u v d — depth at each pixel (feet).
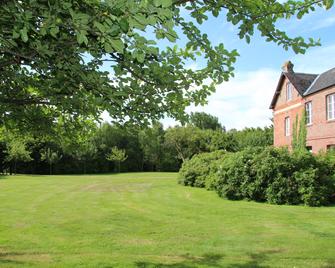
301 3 11.53
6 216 41.52
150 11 7.34
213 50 12.25
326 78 88.07
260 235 31.48
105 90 11.49
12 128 16.46
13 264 22.58
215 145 191.31
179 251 26.43
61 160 174.40
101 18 8.13
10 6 8.54
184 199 57.21
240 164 56.24
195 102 14.83
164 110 14.37
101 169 187.42
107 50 8.29
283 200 51.29
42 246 27.73
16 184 90.79
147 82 12.92
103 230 33.71
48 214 42.88
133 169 199.93
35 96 15.20
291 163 52.31
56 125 17.26
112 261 23.52
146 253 25.85
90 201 55.26
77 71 11.07
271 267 22.50
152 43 8.49
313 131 88.84
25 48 10.52
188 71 13.25
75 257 24.54
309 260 23.99
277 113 108.06
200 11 12.15
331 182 51.31
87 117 16.92
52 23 8.62
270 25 11.84
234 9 11.78
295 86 95.14
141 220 38.73
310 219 39.04
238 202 53.36
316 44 12.03
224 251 26.40
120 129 14.97
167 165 200.44
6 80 14.52
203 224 36.45
